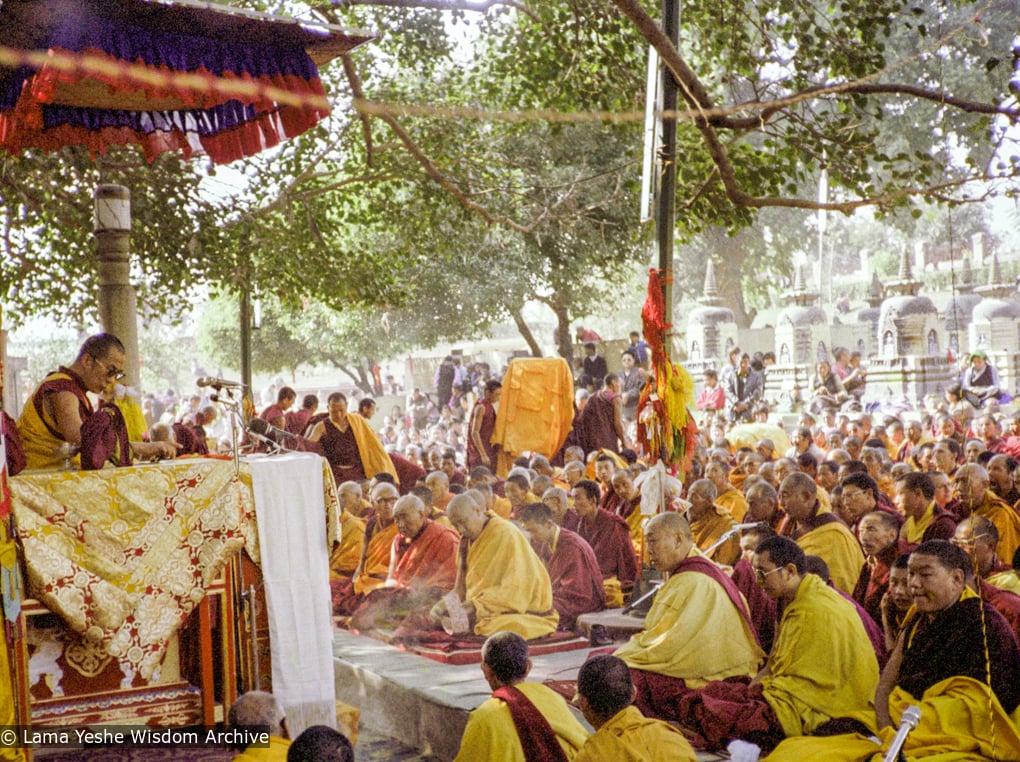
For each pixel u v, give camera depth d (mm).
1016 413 14781
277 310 33250
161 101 6625
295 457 5262
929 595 4562
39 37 5121
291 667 5094
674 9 7703
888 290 25703
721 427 17609
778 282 40688
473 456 13648
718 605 5609
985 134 8539
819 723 5020
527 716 4391
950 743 4336
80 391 5090
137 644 4676
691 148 10852
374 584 8719
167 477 4836
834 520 7184
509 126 14062
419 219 15312
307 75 5773
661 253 7754
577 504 8617
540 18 12008
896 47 22234
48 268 13773
